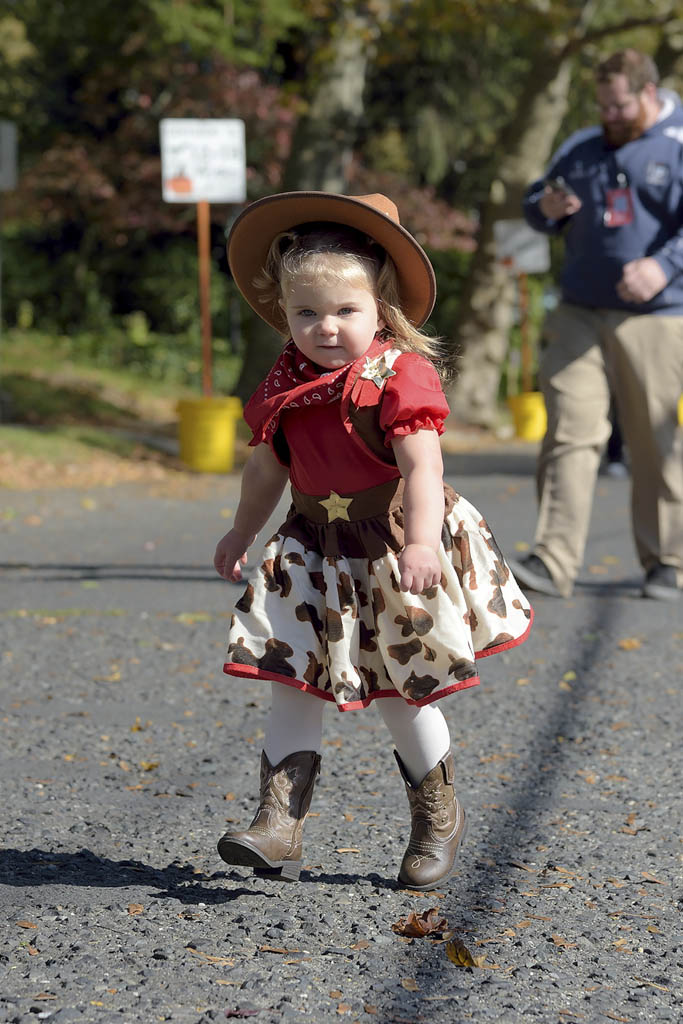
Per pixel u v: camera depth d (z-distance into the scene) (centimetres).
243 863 831
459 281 7750
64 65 7206
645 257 1888
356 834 999
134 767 1177
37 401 5128
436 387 826
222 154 3925
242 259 888
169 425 5212
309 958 755
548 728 1330
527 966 758
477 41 7269
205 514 3075
